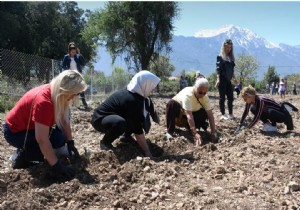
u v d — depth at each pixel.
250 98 7.25
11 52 14.41
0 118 9.32
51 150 4.60
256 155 5.73
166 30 32.81
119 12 32.06
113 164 5.16
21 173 4.76
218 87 8.94
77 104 4.83
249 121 8.92
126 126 5.68
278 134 7.28
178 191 4.39
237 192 4.36
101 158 5.36
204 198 4.15
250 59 65.19
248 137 6.93
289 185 4.43
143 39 32.59
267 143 6.44
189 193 4.33
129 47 33.28
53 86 4.52
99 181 4.61
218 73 8.83
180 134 7.03
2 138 7.09
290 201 4.07
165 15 32.16
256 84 59.19
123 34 32.25
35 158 5.06
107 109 5.83
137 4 31.64
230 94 9.02
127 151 5.78
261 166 5.18
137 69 33.66
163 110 11.69
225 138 6.80
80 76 4.57
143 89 5.64
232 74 8.89
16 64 14.62
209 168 5.16
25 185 4.52
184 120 6.98
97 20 33.19
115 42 32.28
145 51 32.94
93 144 6.91
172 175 4.84
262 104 7.25
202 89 6.47
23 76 14.79
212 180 4.76
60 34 40.50
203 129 7.27
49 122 4.52
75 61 11.23
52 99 4.52
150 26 32.59
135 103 5.64
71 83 4.48
